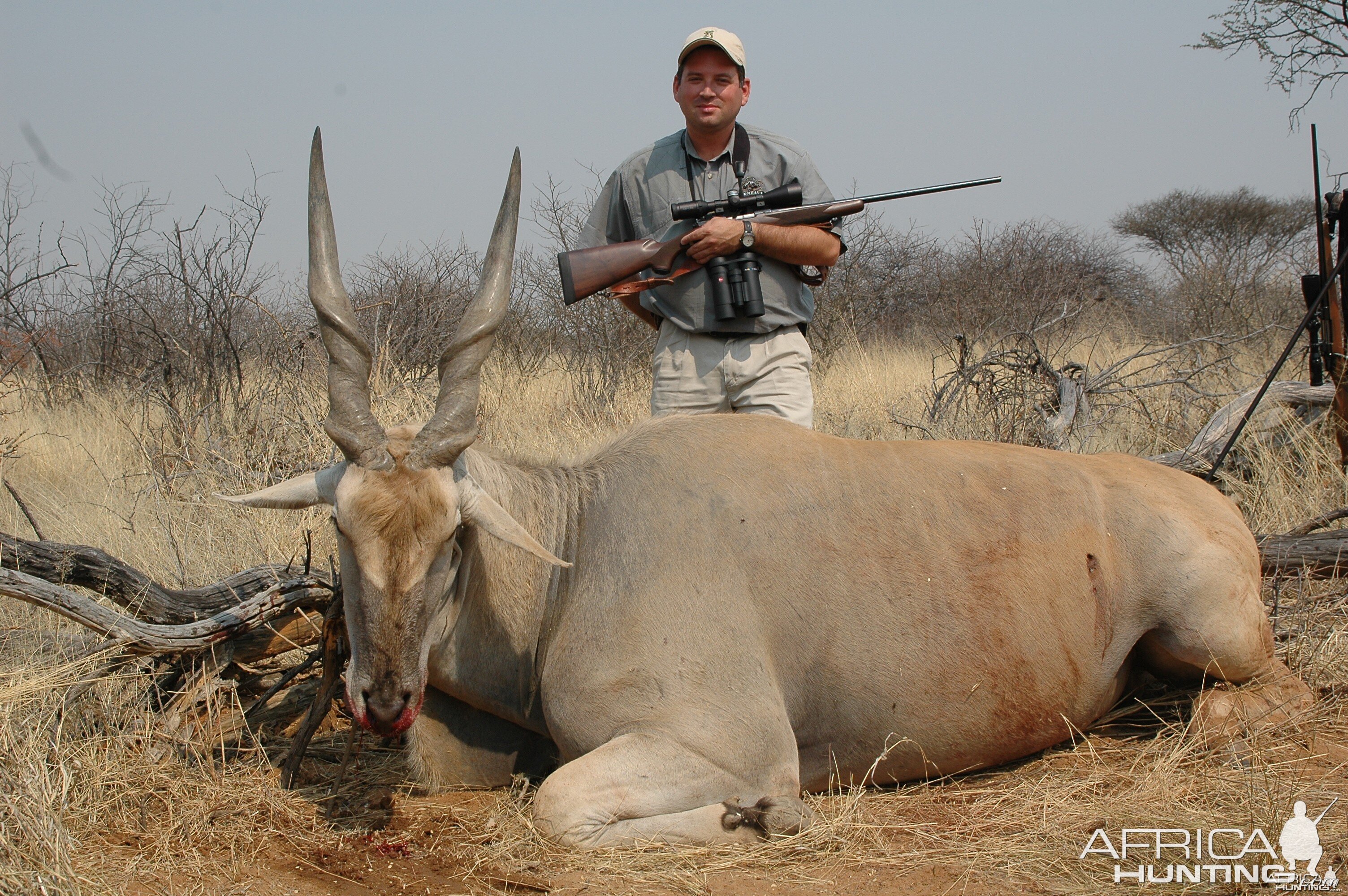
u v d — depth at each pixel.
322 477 3.68
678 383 5.40
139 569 5.49
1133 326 16.69
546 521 4.05
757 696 3.66
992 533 3.99
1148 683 4.59
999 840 3.53
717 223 5.02
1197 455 6.80
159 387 9.54
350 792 4.02
